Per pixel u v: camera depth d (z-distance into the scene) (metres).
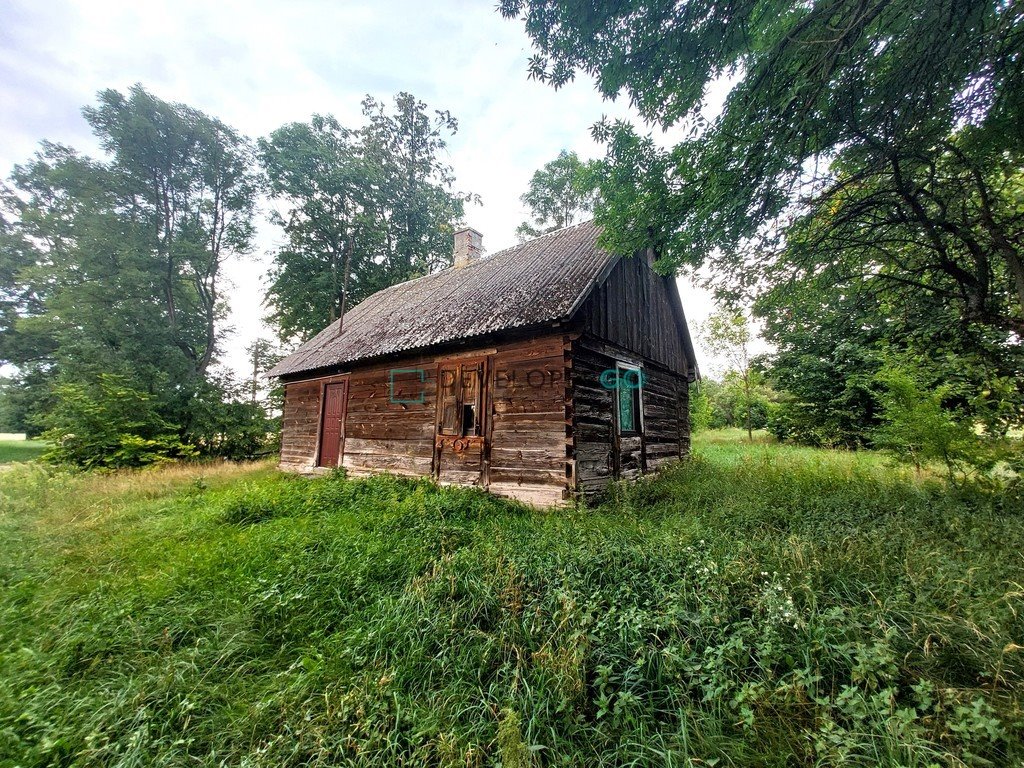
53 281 20.48
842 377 14.34
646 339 9.48
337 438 10.67
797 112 4.14
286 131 21.03
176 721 2.29
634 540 4.11
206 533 5.49
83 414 14.06
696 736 1.94
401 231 25.02
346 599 3.58
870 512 4.65
